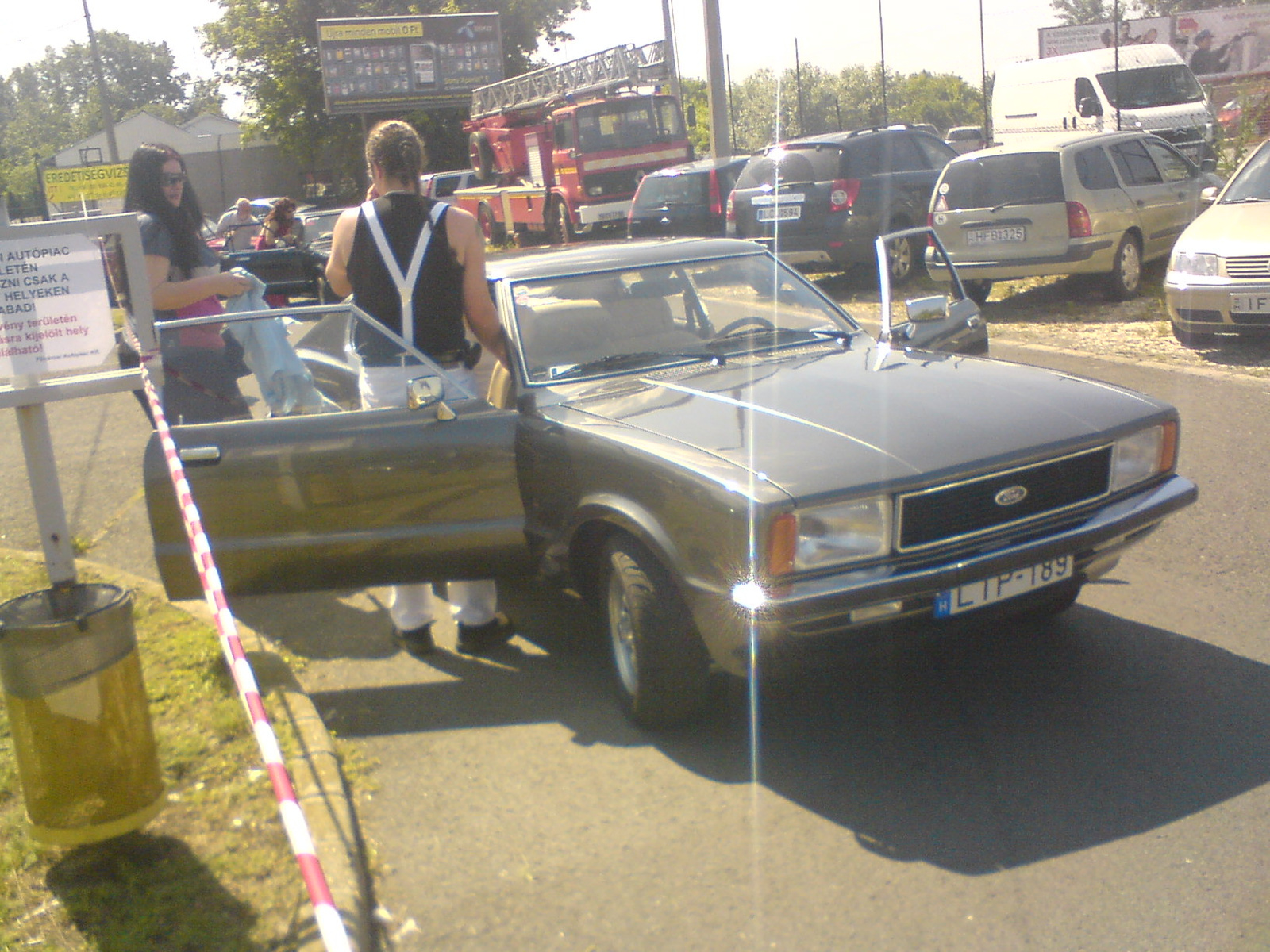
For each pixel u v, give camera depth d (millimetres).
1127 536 3785
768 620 3334
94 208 20406
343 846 3246
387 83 41938
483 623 4742
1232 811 3236
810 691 4160
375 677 4551
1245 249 8742
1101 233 11242
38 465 4402
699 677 3779
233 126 70688
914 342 4969
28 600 3229
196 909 3008
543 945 2898
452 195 31344
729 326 4965
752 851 3219
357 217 4527
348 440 4227
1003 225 11484
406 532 4281
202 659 4547
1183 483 3982
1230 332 8906
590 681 4383
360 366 4402
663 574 3725
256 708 2314
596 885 3121
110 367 4441
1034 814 3295
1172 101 21906
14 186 60438
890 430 3691
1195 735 3666
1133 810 3277
